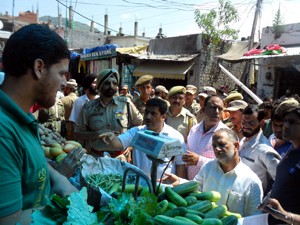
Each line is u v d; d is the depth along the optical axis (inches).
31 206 46.8
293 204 84.2
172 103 162.9
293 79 425.4
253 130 115.8
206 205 62.0
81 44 1016.9
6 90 45.4
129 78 559.8
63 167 70.6
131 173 75.8
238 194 85.8
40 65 44.4
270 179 112.0
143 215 47.8
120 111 146.7
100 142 136.1
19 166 42.6
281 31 436.8
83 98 191.9
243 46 497.4
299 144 87.2
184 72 478.0
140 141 59.4
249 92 360.8
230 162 88.0
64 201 45.4
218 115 125.5
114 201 49.9
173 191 62.6
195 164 109.0
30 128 46.4
